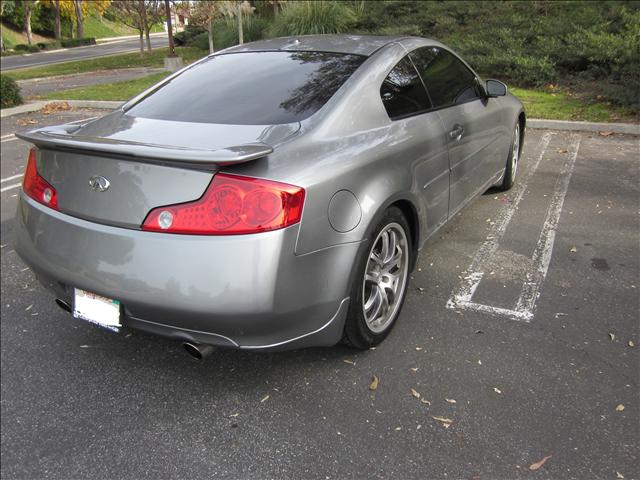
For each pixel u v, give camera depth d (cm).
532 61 959
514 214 449
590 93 859
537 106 822
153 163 216
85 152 230
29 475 219
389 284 284
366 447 221
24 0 4791
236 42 1672
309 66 299
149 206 217
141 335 312
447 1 1398
